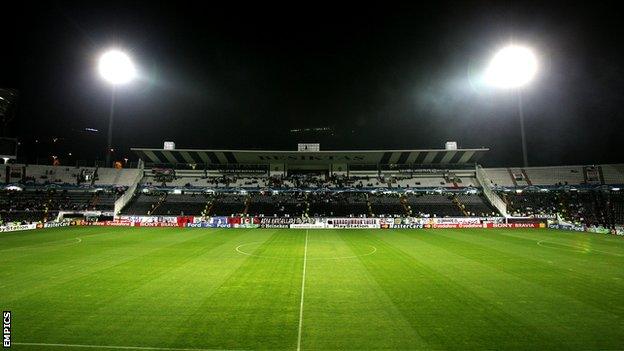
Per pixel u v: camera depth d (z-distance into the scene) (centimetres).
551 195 4609
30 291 1216
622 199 4209
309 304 1083
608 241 2691
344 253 2089
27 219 4128
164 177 5197
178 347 785
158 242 2575
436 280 1391
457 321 938
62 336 838
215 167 5331
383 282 1359
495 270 1584
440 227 4044
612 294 1194
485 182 4884
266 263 1752
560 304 1081
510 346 786
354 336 841
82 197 4688
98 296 1159
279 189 4972
